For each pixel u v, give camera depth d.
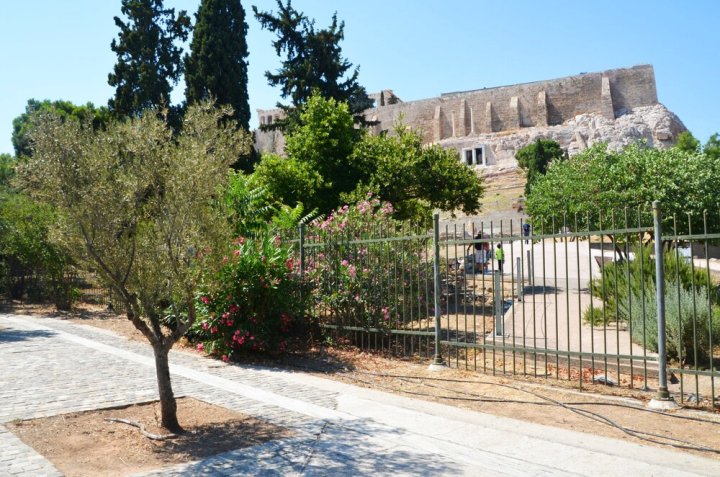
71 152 5.48
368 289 10.68
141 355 10.20
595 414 6.28
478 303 15.09
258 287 10.06
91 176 5.49
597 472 4.56
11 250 19.03
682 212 25.08
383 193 20.31
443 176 20.33
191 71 31.23
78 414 6.29
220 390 7.57
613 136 78.25
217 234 5.95
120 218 5.62
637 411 6.41
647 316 8.96
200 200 5.78
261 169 19.95
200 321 10.16
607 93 84.00
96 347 11.08
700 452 5.04
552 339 10.50
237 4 31.72
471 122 89.62
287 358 10.00
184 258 5.81
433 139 91.31
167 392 5.79
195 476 4.49
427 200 21.30
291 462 4.82
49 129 5.45
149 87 32.47
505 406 6.75
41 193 5.48
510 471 4.60
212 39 30.73
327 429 5.78
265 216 17.39
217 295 9.80
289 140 22.27
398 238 9.82
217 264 6.01
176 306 6.08
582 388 7.47
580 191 28.09
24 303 21.75
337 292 10.88
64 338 12.34
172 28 34.75
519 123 88.19
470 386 7.80
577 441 5.39
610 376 8.14
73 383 7.84
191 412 6.45
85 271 5.84
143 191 5.81
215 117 6.23
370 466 4.73
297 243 12.03
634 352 9.17
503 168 75.38
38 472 4.52
